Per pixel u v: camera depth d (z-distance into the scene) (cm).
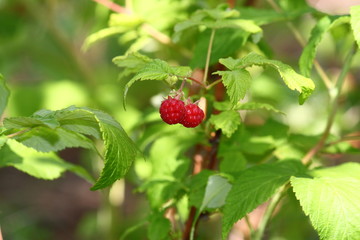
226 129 76
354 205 72
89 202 231
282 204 99
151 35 93
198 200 81
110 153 70
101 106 107
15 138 76
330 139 89
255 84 107
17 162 84
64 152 243
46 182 246
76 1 132
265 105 77
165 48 104
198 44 85
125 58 76
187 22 80
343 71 84
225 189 79
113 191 110
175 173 86
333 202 72
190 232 84
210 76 86
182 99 73
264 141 88
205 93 79
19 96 103
